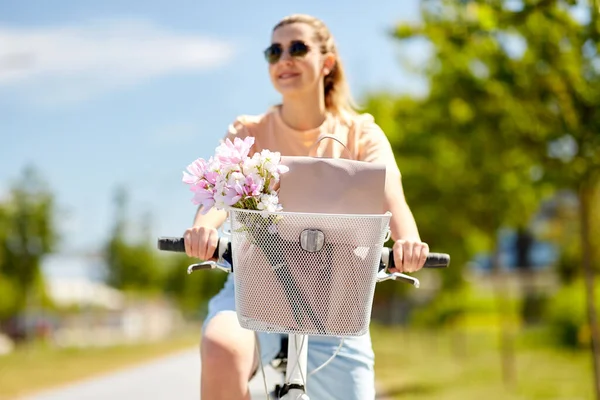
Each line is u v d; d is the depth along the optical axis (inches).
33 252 1707.7
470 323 1653.5
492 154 442.0
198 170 120.0
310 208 119.7
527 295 1556.3
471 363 871.1
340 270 116.8
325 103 164.4
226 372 126.3
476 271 2007.9
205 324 133.3
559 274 1374.3
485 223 674.8
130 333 3065.9
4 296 1710.1
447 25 397.4
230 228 120.0
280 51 153.9
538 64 380.5
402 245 127.4
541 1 344.2
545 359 840.9
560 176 393.7
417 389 620.1
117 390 636.7
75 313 2866.6
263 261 117.1
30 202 1704.0
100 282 3132.4
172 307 3941.9
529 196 611.8
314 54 153.4
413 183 675.4
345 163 120.6
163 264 3659.0
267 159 117.6
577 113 380.5
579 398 508.4
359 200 120.0
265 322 118.6
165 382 717.9
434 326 1544.0
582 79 374.0
